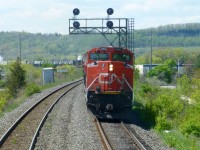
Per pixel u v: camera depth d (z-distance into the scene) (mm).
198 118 34656
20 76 71750
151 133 30875
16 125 32406
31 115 37781
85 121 34062
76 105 44562
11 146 25297
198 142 29328
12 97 64625
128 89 35781
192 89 61031
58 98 51500
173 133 30844
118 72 35375
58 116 37031
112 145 26016
